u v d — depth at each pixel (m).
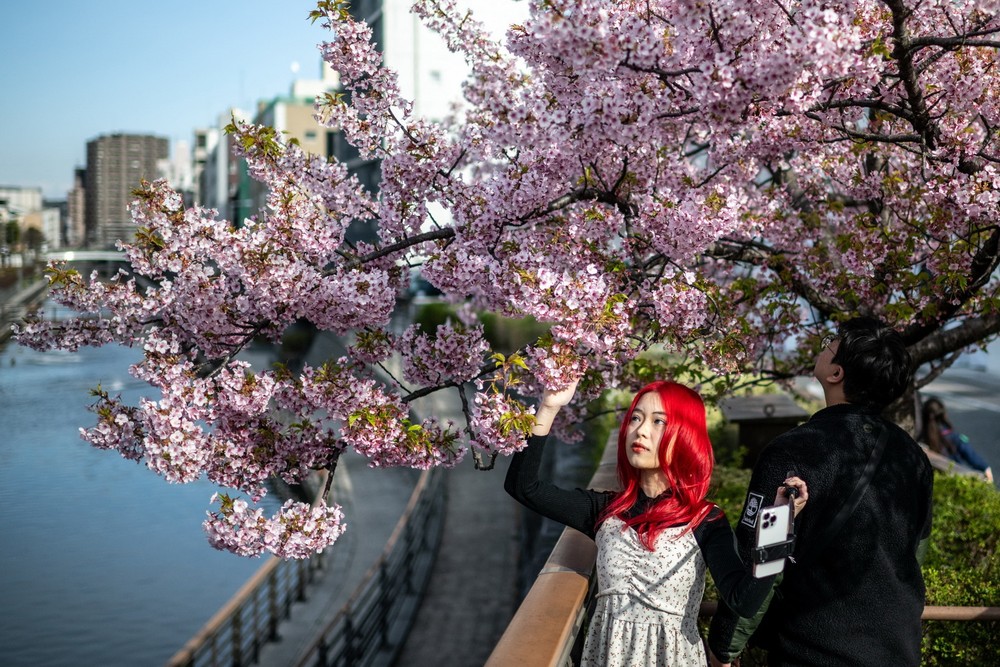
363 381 4.41
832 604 2.91
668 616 3.06
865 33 4.22
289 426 4.32
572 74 4.02
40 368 75.81
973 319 6.39
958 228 5.25
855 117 5.24
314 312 4.36
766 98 3.66
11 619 30.22
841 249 5.61
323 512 4.14
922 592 2.99
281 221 4.27
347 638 17.59
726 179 5.69
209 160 158.88
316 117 4.93
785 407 9.37
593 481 5.23
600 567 3.19
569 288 3.63
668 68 3.92
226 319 4.31
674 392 3.17
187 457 4.11
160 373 4.20
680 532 3.06
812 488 2.94
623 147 4.71
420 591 21.64
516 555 23.84
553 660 2.67
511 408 3.52
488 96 5.81
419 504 25.42
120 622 30.77
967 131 5.02
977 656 4.88
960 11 5.27
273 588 22.12
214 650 19.38
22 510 40.66
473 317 7.39
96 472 47.41
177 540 38.00
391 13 65.62
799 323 6.21
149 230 4.16
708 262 6.92
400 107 4.89
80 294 4.27
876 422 3.07
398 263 4.89
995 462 15.24
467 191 4.80
